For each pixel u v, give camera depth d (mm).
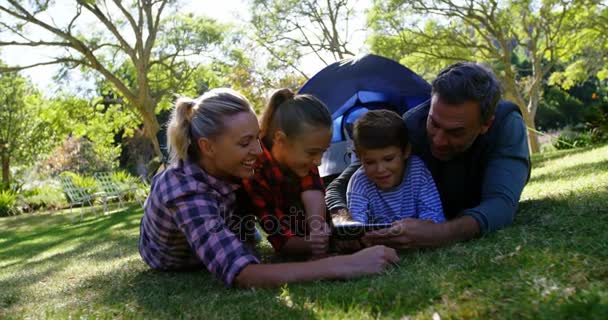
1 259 7004
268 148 3004
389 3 20828
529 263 2121
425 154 3252
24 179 28516
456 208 3355
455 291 1933
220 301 2234
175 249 2979
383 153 3033
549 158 10195
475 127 2820
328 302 1977
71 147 31094
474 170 3152
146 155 35125
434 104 2830
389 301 1953
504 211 2834
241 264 2402
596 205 3096
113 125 23594
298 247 3145
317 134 2842
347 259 2420
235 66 22047
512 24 22266
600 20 21234
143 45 20969
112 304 2453
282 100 2967
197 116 2520
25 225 14977
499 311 1681
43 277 4004
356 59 5105
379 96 5098
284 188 3025
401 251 2852
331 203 3299
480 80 2738
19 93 25219
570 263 2037
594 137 15570
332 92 5070
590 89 42875
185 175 2584
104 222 11984
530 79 30906
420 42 21703
